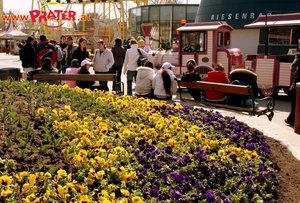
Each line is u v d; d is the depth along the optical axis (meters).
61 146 5.65
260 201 4.81
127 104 8.39
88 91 9.81
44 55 14.56
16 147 5.45
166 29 44.25
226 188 5.04
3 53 74.81
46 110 7.18
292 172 5.91
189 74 11.88
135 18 49.59
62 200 4.20
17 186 4.34
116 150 5.48
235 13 33.09
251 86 10.75
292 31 18.12
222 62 18.31
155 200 4.43
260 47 26.78
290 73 16.73
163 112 8.42
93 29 61.44
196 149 5.95
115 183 4.85
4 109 6.72
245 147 6.62
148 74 11.94
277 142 7.35
